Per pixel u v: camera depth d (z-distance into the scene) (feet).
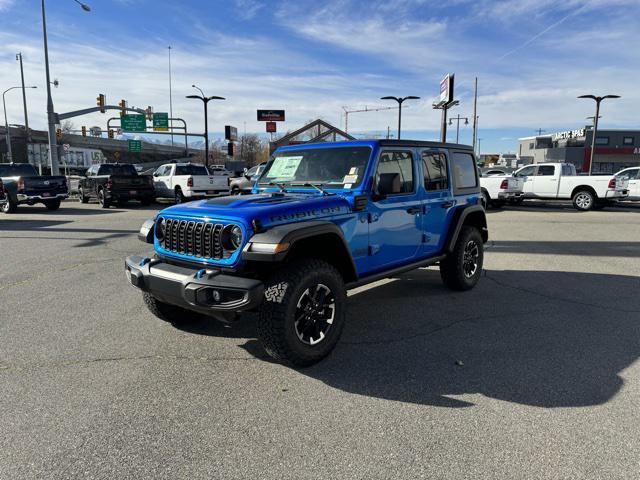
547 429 9.42
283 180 15.74
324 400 10.68
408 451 8.71
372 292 19.93
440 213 17.71
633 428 9.43
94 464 8.36
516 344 13.99
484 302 18.38
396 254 15.67
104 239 33.71
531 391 11.05
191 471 8.16
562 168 60.18
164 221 13.30
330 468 8.22
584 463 8.32
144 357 13.14
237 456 8.58
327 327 12.50
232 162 120.47
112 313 17.01
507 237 35.96
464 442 8.98
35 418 9.90
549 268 24.77
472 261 20.11
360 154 14.56
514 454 8.59
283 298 11.25
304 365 12.14
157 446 8.89
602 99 86.22
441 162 17.87
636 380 11.59
